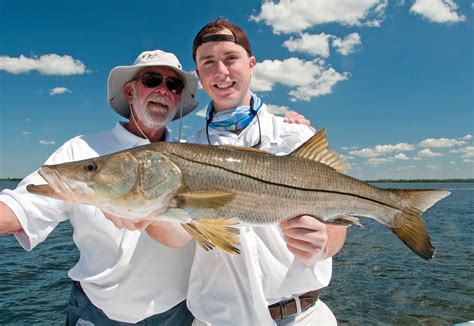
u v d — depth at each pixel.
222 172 0.71
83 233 0.85
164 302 0.86
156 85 0.95
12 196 0.78
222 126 0.93
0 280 2.51
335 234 0.79
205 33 0.90
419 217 0.79
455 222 5.59
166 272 0.86
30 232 0.79
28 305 2.07
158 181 0.70
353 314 1.96
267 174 0.72
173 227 0.79
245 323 0.80
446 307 2.05
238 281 0.82
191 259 0.90
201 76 0.93
